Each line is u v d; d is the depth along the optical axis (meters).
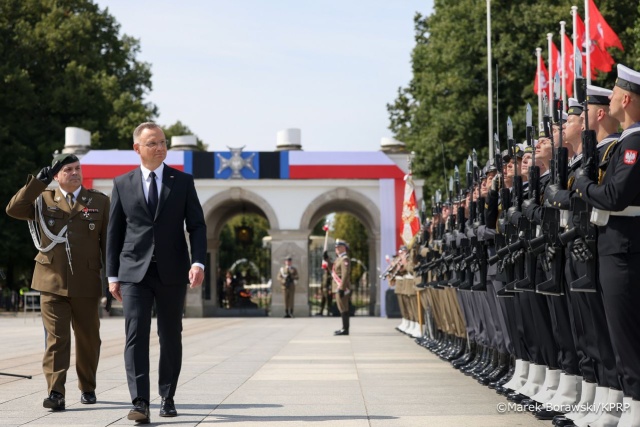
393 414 12.88
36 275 13.90
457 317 20.45
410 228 34.44
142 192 12.76
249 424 12.10
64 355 13.68
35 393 15.42
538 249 11.36
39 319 50.19
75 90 67.69
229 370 19.48
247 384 16.78
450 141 58.84
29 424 12.19
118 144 70.06
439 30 60.16
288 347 26.75
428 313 26.58
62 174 14.13
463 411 13.13
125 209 12.80
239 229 61.78
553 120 12.10
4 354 24.28
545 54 54.62
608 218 9.62
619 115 9.74
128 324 12.51
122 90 78.00
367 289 64.12
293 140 56.22
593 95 10.66
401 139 76.25
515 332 14.49
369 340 30.17
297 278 53.62
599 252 9.76
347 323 33.53
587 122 10.09
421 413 12.96
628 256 9.54
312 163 54.31
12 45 68.38
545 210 11.15
